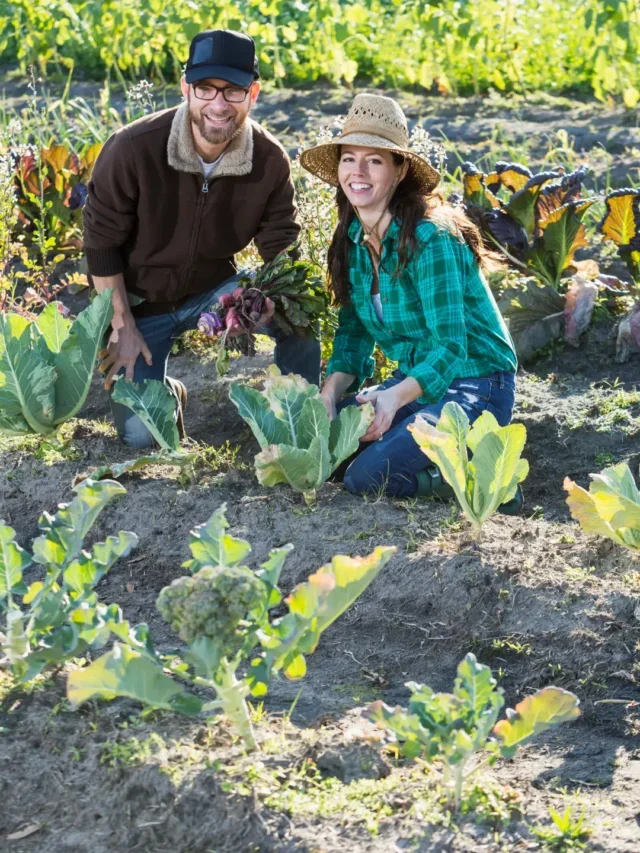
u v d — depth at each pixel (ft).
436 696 7.77
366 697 9.55
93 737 8.45
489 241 17.62
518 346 16.76
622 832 7.67
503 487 10.85
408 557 10.93
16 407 12.79
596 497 10.24
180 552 11.62
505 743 7.75
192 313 14.16
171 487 12.55
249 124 13.00
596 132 26.76
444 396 12.60
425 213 12.16
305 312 13.24
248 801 7.72
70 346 12.83
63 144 22.20
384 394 11.99
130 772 8.04
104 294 12.78
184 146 12.43
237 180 12.95
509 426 10.59
